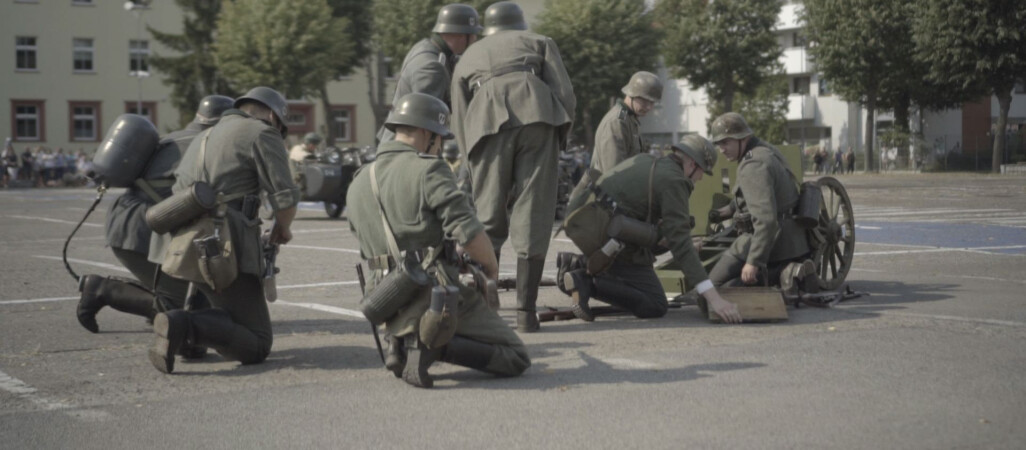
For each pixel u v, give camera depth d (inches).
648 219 261.9
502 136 250.8
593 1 2063.2
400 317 188.4
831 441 153.8
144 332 268.8
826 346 225.1
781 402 177.0
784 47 2401.6
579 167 1014.4
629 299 265.1
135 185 246.7
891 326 251.0
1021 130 2085.4
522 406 178.7
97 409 183.9
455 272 191.3
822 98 2583.7
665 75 2859.3
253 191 217.2
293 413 178.4
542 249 252.2
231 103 256.7
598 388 190.5
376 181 191.0
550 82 255.3
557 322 269.6
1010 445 150.8
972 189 1270.9
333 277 398.3
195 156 218.5
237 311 218.1
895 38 1940.2
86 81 2146.9
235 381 205.2
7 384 204.7
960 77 1775.3
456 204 186.1
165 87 2204.7
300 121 2319.1
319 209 950.4
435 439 160.2
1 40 2070.6
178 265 205.6
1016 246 495.5
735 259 282.7
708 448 151.7
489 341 196.1
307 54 1673.2
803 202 287.6
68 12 2124.8
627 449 152.3
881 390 184.2
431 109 192.1
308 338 255.0
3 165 1809.8
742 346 226.8
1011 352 216.7
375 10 1932.8
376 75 2359.7
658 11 2207.2
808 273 287.9
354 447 157.5
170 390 198.2
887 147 2063.2
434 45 271.4
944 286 337.1
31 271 429.1
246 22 1652.3
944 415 167.2
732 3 2122.3
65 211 980.6
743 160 281.6
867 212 802.8
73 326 279.4
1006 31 1691.7
